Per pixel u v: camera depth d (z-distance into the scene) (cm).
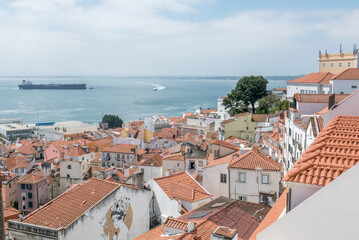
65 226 3528
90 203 3916
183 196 4644
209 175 5384
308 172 1373
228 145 6131
